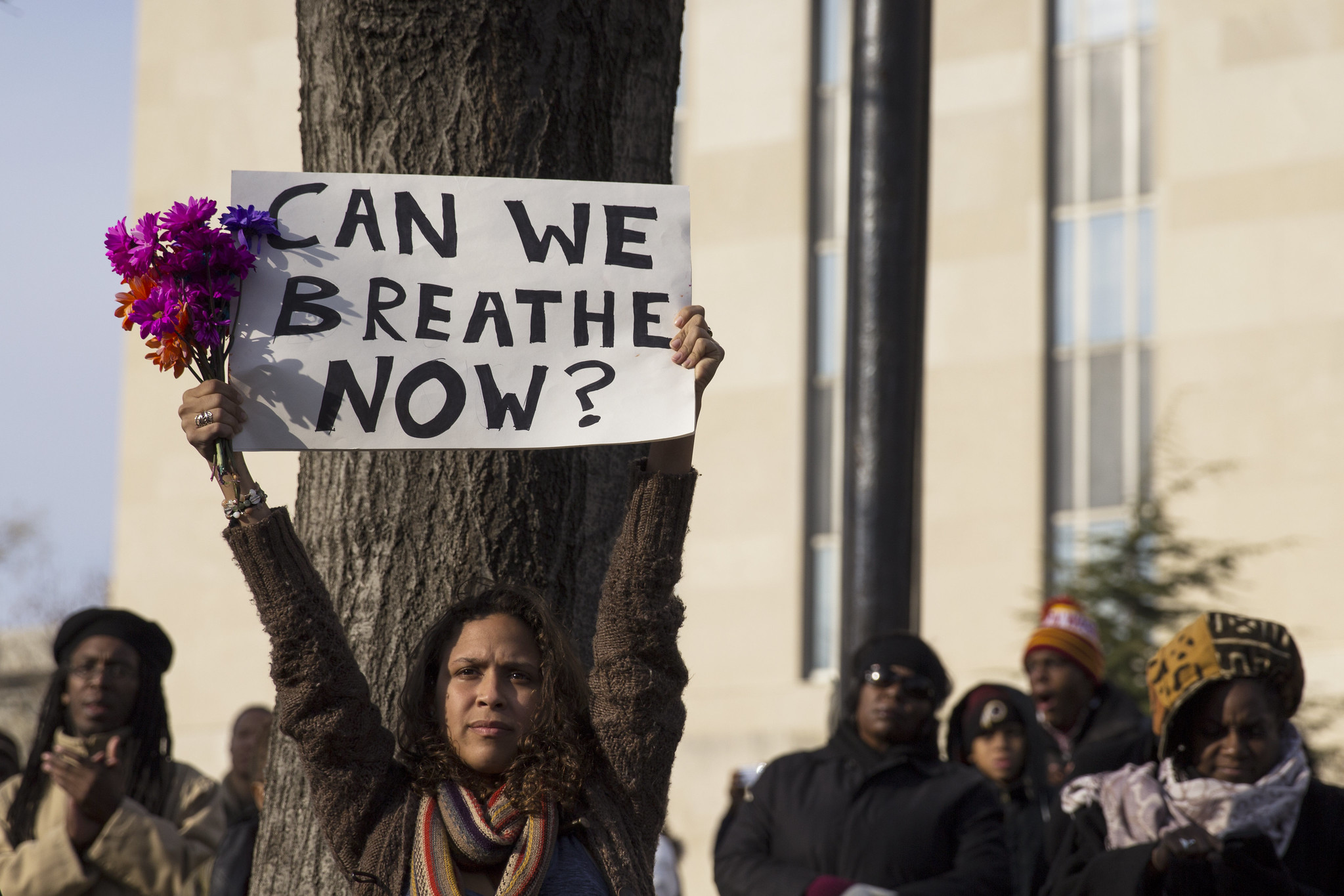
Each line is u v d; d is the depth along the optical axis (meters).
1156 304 19.42
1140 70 19.95
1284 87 19.19
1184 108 19.59
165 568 23.66
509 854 3.05
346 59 3.91
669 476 3.26
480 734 3.11
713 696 20.14
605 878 3.08
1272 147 19.14
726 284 21.16
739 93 21.58
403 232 3.35
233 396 3.20
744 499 20.61
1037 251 19.95
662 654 3.22
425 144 3.85
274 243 3.30
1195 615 13.70
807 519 20.39
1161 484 18.73
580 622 3.88
